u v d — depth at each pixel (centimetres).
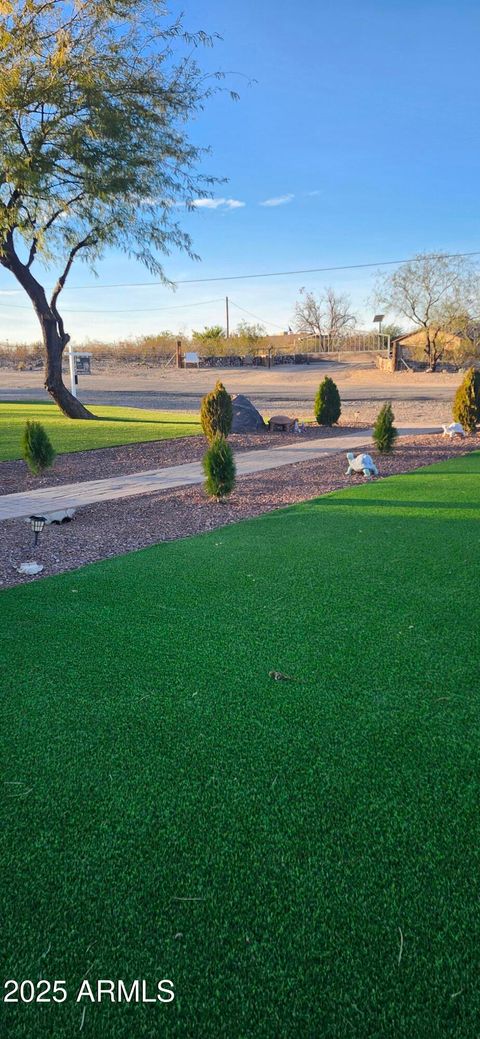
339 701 279
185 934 163
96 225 1645
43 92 1267
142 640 348
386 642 340
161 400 2989
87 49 1318
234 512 729
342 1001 145
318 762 235
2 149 1268
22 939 163
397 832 198
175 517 713
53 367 1845
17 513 756
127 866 186
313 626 364
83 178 1449
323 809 209
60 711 274
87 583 456
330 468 1060
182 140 1600
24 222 1505
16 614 393
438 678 299
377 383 3825
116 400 2962
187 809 210
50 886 179
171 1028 142
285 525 641
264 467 1096
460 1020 141
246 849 192
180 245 1744
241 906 171
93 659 325
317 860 187
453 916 167
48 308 1805
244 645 339
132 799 216
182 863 187
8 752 245
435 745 246
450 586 433
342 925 165
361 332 6450
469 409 1500
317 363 5306
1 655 331
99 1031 143
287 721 263
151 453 1283
